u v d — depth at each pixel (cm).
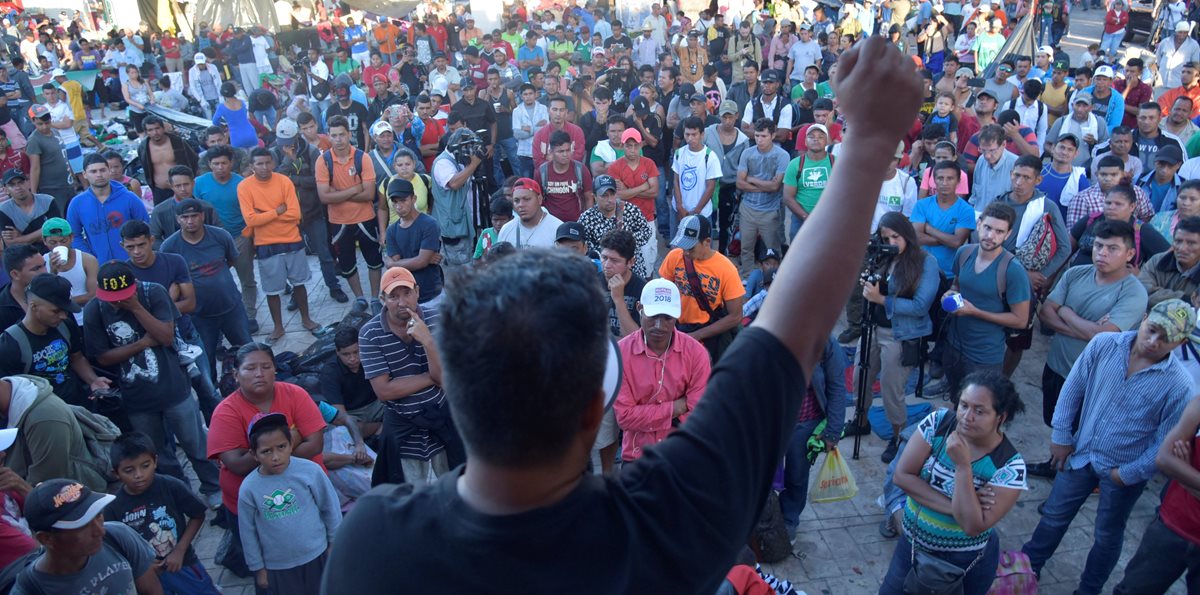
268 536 436
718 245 1046
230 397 480
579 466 86
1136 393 423
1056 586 489
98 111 2130
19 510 425
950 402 685
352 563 89
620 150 937
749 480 87
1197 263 561
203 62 1870
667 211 1129
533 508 84
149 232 619
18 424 461
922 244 724
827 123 992
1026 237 669
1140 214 704
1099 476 442
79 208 772
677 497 85
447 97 1439
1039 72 1340
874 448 632
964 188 739
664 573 84
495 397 79
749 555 331
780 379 88
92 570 345
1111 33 2120
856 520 554
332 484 502
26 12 2606
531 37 1906
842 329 833
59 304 511
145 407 554
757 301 586
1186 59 1576
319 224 922
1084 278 550
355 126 1211
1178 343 412
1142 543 416
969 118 958
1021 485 373
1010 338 611
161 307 554
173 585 454
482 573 82
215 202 831
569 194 845
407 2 2370
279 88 1812
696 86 1476
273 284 827
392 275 473
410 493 92
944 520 391
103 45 2261
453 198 849
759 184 898
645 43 1955
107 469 493
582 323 82
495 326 79
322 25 2186
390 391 477
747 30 1797
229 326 724
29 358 512
